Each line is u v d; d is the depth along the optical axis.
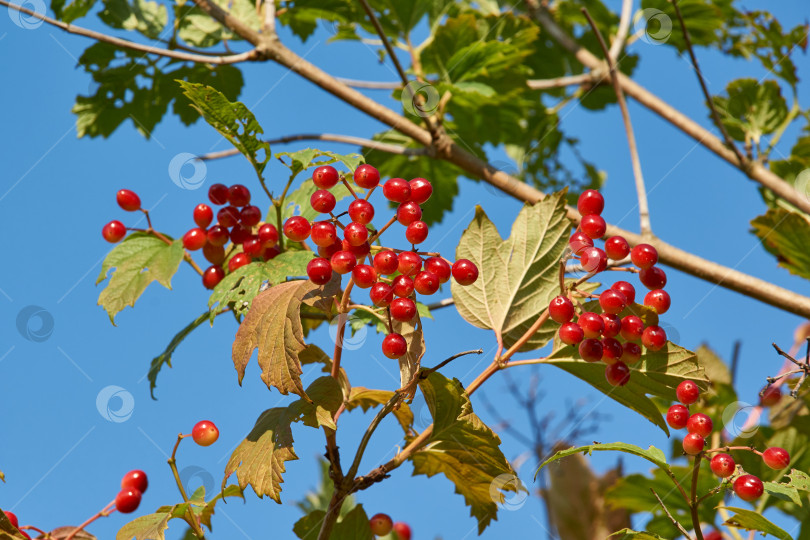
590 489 0.74
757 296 0.80
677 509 0.74
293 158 0.65
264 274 0.66
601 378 0.66
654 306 0.64
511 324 0.66
